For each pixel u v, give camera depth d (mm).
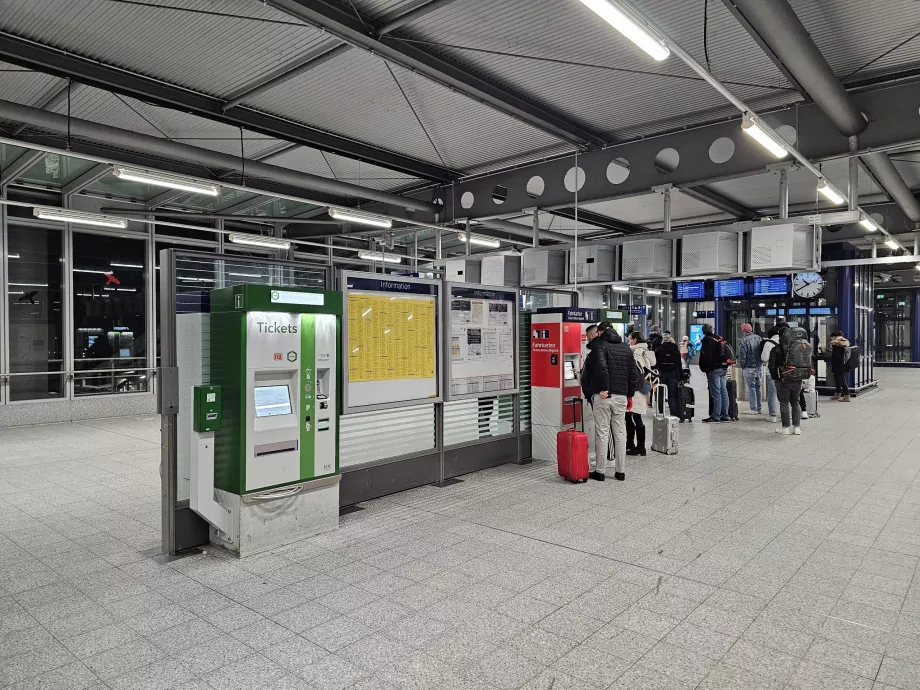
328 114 7809
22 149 9594
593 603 3682
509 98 7176
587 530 5062
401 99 7328
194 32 5727
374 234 13922
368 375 5934
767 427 10500
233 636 3320
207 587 3990
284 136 8164
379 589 3916
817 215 7746
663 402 8453
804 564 4293
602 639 3246
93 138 7340
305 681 2867
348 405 5734
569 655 3086
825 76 5621
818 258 7910
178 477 4707
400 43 5836
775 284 15938
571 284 9898
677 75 6680
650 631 3332
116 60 6258
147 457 8430
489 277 10914
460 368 6988
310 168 10297
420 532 5051
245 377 4539
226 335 4660
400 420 6402
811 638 3242
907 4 5352
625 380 6750
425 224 11086
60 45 5918
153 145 7750
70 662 3066
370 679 2879
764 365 12289
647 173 8547
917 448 8562
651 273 8961
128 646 3225
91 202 12344
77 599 3830
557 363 7781
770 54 5965
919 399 15117
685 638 3250
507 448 7750
